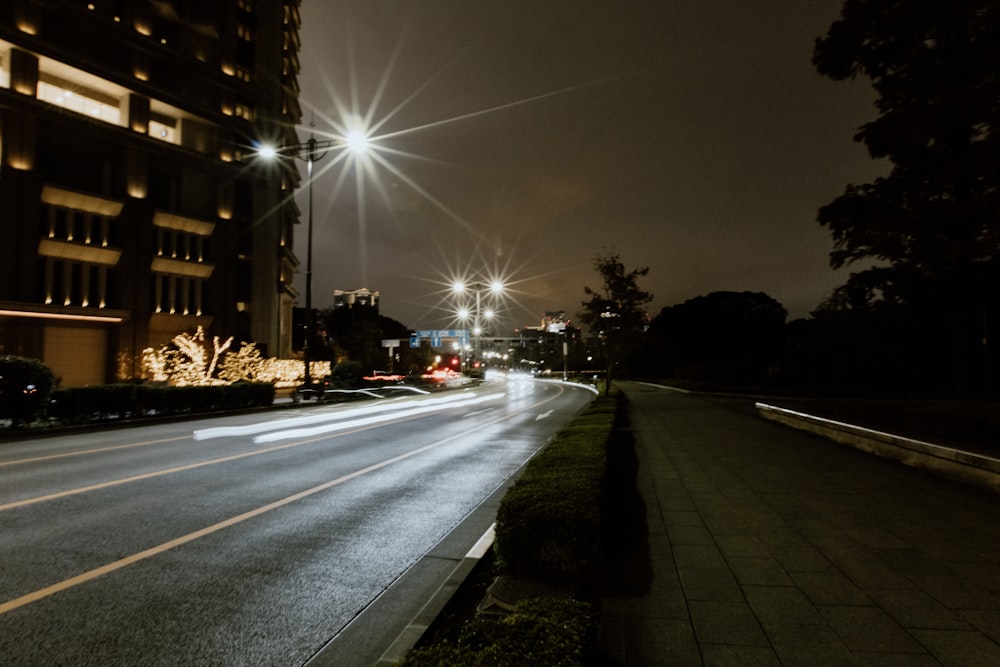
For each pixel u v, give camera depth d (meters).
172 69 46.56
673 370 66.12
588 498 4.55
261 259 54.00
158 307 45.28
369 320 72.00
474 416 22.50
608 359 29.92
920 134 10.79
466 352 101.50
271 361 42.94
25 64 36.94
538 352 116.00
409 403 31.75
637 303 29.78
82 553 5.32
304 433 15.92
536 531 4.22
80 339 40.06
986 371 14.17
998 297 13.77
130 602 4.21
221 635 3.71
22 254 36.31
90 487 8.30
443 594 4.10
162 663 3.35
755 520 6.11
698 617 3.72
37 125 37.44
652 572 4.59
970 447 8.85
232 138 51.47
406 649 3.28
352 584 4.63
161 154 45.00
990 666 3.05
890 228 11.83
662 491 7.69
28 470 9.70
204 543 5.67
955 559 4.75
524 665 2.23
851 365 26.11
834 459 10.16
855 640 3.36
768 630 3.51
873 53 11.85
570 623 2.67
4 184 35.62
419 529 6.26
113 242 42.06
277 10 57.19
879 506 6.61
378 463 10.73
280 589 4.51
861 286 15.12
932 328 21.67
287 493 8.03
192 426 17.91
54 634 3.69
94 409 17.02
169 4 44.88
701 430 15.14
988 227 10.38
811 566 4.64
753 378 39.22
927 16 10.39
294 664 3.36
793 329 62.62
